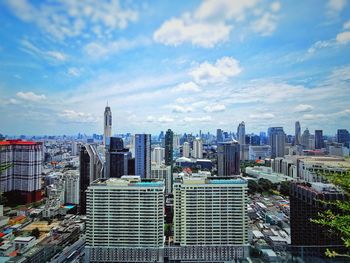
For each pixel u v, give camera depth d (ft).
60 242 393.70
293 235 323.98
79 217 532.73
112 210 337.52
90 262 334.85
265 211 504.84
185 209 343.67
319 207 265.34
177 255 340.18
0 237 398.62
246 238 339.98
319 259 118.62
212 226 341.82
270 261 153.38
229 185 342.44
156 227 333.01
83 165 580.71
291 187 332.19
